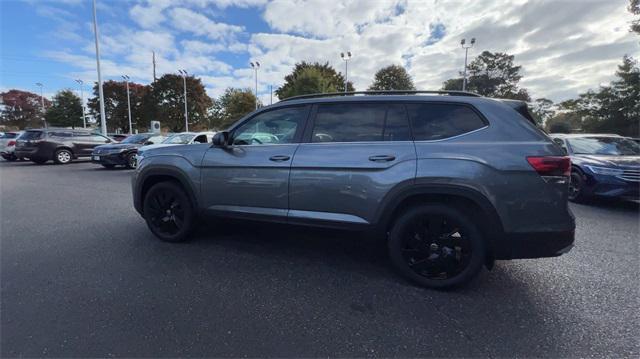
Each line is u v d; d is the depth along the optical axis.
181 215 4.10
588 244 4.24
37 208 6.20
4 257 3.69
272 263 3.55
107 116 60.75
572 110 33.25
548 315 2.56
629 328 2.39
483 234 2.83
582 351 2.14
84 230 4.73
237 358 2.08
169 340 2.24
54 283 3.05
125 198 7.21
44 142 14.83
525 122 2.82
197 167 3.82
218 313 2.57
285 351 2.14
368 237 3.12
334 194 3.16
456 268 2.90
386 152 2.99
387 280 3.15
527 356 2.10
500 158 2.71
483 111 2.90
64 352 2.12
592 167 6.61
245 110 53.25
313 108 3.41
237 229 4.70
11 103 73.38
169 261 3.59
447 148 2.85
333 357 2.09
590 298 2.83
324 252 3.87
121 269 3.37
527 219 2.68
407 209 3.00
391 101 3.16
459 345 2.20
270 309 2.63
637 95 25.05
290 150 3.36
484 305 2.71
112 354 2.10
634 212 6.15
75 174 11.60
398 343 2.22
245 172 3.54
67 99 61.41
